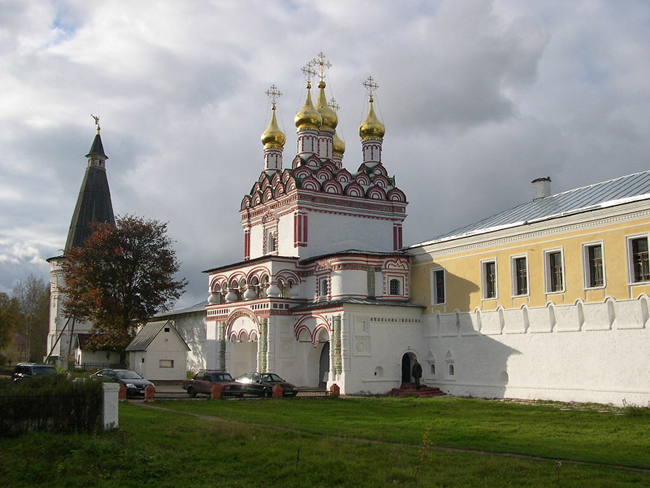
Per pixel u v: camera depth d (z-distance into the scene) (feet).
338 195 154.20
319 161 161.58
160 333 154.71
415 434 65.05
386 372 127.44
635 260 95.91
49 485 44.29
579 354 101.81
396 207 161.89
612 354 97.04
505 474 45.27
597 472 45.73
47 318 317.22
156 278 187.32
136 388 113.39
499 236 116.67
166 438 59.21
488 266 120.26
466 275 123.54
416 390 124.88
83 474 46.88
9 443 54.75
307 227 149.79
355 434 64.69
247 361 156.25
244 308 150.10
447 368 126.11
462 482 43.27
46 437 55.57
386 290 134.00
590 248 102.68
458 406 97.14
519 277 114.11
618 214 97.40
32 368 134.62
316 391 121.29
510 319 113.91
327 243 151.74
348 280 132.36
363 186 160.76
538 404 100.94
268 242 163.43
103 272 183.83
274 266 143.84
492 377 116.06
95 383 60.90
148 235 189.88
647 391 91.86
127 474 46.73
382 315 128.88
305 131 163.73
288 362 140.15
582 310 102.12
